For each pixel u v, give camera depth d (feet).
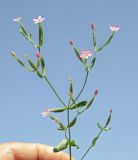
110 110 0.76
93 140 0.75
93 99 0.74
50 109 0.75
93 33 0.77
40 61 0.76
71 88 0.74
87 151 0.75
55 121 0.75
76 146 0.75
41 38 0.77
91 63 0.75
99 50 0.77
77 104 0.75
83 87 0.74
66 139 0.75
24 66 0.77
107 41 0.77
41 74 0.76
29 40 0.78
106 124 0.76
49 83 0.76
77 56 0.76
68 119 0.75
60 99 0.75
